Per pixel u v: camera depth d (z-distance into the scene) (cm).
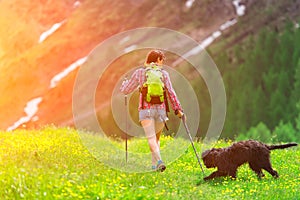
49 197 898
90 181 1010
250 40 15200
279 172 1331
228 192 1089
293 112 10269
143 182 1098
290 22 13562
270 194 1077
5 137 1675
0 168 1034
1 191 904
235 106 10844
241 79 11762
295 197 1057
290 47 11994
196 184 1186
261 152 1243
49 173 1002
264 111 10519
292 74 11456
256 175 1270
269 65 11862
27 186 935
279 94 10594
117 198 923
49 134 1847
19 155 1189
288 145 1265
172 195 1009
